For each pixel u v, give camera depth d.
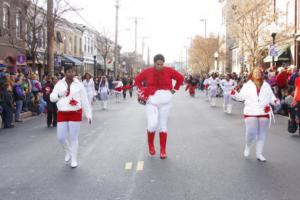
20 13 25.12
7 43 28.17
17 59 25.00
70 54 48.81
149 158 9.13
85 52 56.44
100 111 21.75
